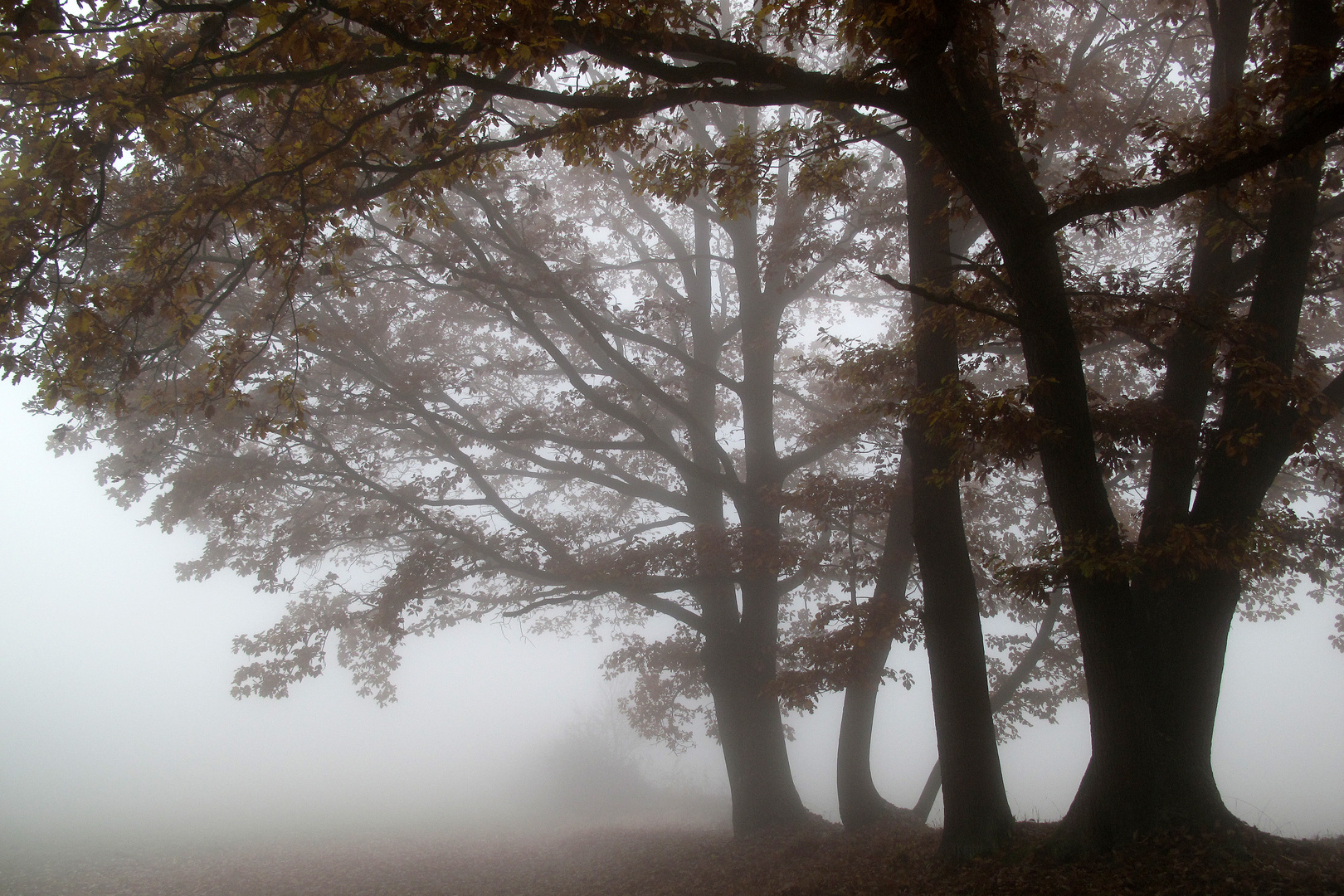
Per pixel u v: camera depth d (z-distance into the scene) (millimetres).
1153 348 9492
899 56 6477
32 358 8406
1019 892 7258
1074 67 13445
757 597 15578
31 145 7445
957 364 10359
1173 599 8414
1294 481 16062
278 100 7848
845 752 13875
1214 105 10070
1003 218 7414
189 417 14266
